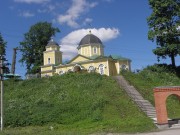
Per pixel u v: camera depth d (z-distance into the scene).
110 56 73.06
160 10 60.06
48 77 56.25
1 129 33.62
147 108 41.38
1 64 34.91
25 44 87.50
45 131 32.53
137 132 31.67
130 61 76.75
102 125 34.97
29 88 52.69
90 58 73.44
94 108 40.66
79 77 53.81
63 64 76.44
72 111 40.56
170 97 46.75
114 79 53.34
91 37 79.00
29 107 42.88
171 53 60.44
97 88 48.19
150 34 60.44
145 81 53.84
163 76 56.97
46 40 88.56
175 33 59.12
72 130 33.88
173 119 37.97
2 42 75.75
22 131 32.25
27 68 87.75
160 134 28.88
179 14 59.16
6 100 47.25
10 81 57.00
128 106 41.38
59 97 45.31
